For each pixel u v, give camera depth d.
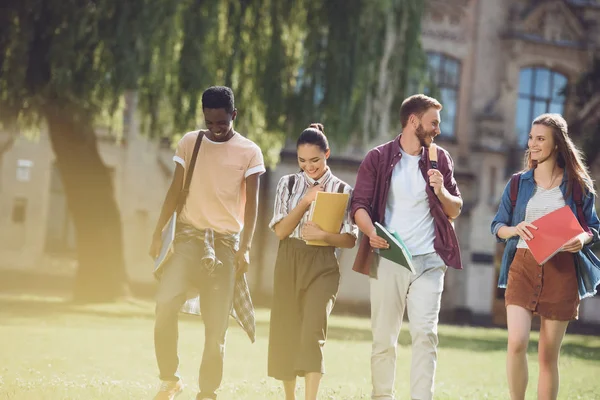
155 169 46.94
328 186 9.88
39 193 44.94
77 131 30.61
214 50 28.84
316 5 30.09
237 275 9.99
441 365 18.77
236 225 9.94
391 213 9.75
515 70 51.69
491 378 16.88
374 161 9.83
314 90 29.97
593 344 31.75
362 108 30.50
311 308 9.46
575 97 47.38
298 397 11.62
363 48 30.05
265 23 29.89
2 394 10.31
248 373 14.37
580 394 14.30
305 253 9.66
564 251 9.87
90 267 31.91
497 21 51.66
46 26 27.67
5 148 44.38
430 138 9.80
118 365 14.34
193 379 12.93
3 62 27.92
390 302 9.73
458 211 9.73
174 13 27.56
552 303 9.83
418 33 31.09
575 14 52.84
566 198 10.01
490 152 50.66
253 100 30.53
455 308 50.16
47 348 16.17
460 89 51.06
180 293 9.60
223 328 9.72
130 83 27.14
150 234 46.81
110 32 27.36
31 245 44.84
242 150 9.92
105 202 31.83
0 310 25.31
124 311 29.09
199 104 28.19
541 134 10.04
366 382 14.12
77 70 27.27
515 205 10.24
